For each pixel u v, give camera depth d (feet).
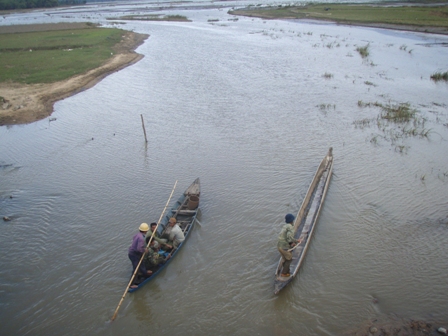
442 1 324.80
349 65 122.72
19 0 496.23
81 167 59.52
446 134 67.15
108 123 78.64
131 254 35.12
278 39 181.98
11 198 50.96
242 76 113.19
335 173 54.70
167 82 108.88
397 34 179.63
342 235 41.45
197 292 34.76
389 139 65.98
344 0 429.38
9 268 38.11
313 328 30.40
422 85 98.32
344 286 34.47
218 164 58.85
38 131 75.72
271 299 33.47
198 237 42.04
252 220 44.68
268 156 60.80
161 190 51.93
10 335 30.73
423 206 45.85
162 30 229.04
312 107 84.12
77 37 182.19
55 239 42.32
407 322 30.12
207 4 472.44
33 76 112.78
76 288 35.55
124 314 32.68
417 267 36.22
